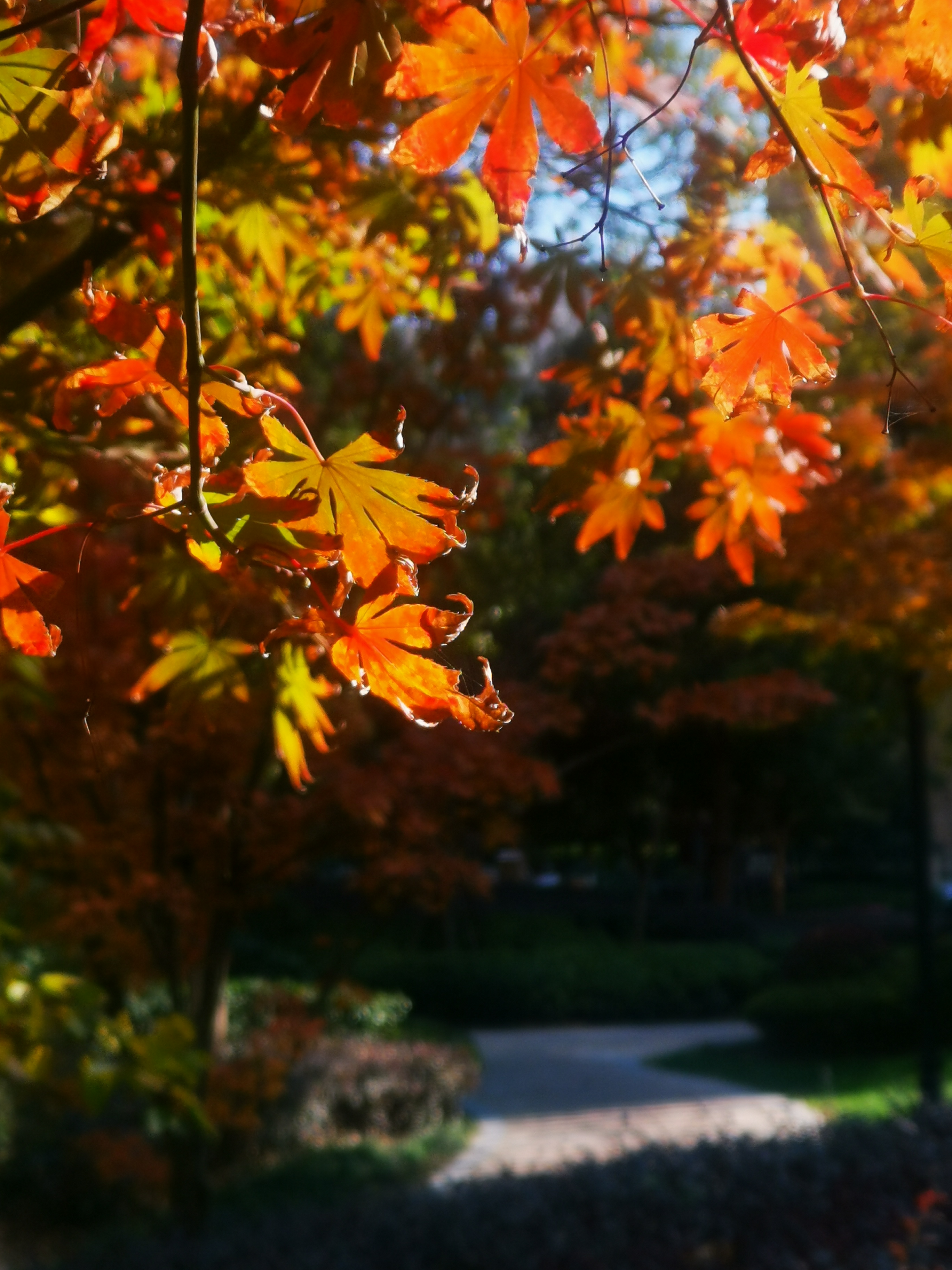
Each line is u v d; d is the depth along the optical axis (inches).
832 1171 230.8
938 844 1389.0
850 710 681.0
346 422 223.6
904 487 223.1
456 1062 442.9
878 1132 254.5
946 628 246.2
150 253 69.9
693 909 1069.8
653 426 77.3
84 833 221.9
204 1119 111.3
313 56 35.7
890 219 35.3
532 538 318.0
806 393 123.6
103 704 194.7
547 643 259.8
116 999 258.5
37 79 34.5
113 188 71.9
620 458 77.3
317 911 719.7
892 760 1001.5
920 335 205.8
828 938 689.6
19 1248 289.0
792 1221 207.3
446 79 34.6
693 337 39.9
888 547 226.5
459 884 257.1
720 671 551.5
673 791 944.3
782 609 277.4
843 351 224.8
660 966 749.9
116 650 185.2
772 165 37.9
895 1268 184.5
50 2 46.9
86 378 33.9
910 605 235.0
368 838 239.0
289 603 62.6
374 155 83.7
